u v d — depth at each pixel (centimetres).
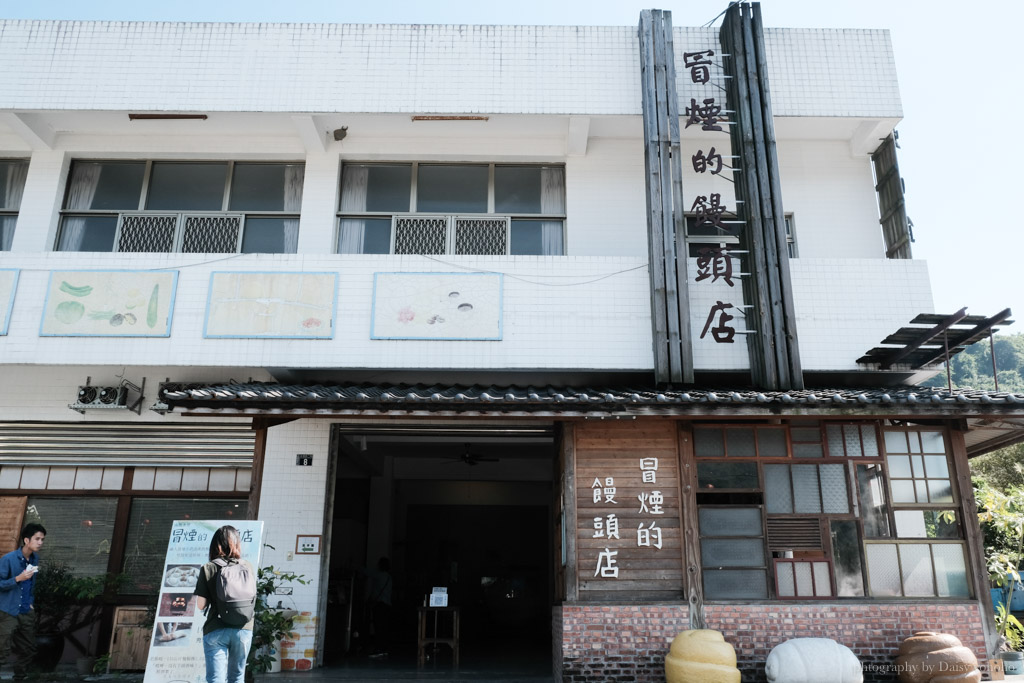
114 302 945
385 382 973
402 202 1069
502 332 947
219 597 668
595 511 841
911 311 966
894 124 1031
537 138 1080
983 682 783
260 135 1074
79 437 1015
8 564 771
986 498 1165
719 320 943
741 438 858
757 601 807
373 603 1236
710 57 1029
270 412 795
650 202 958
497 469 1562
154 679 673
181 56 1020
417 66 1027
